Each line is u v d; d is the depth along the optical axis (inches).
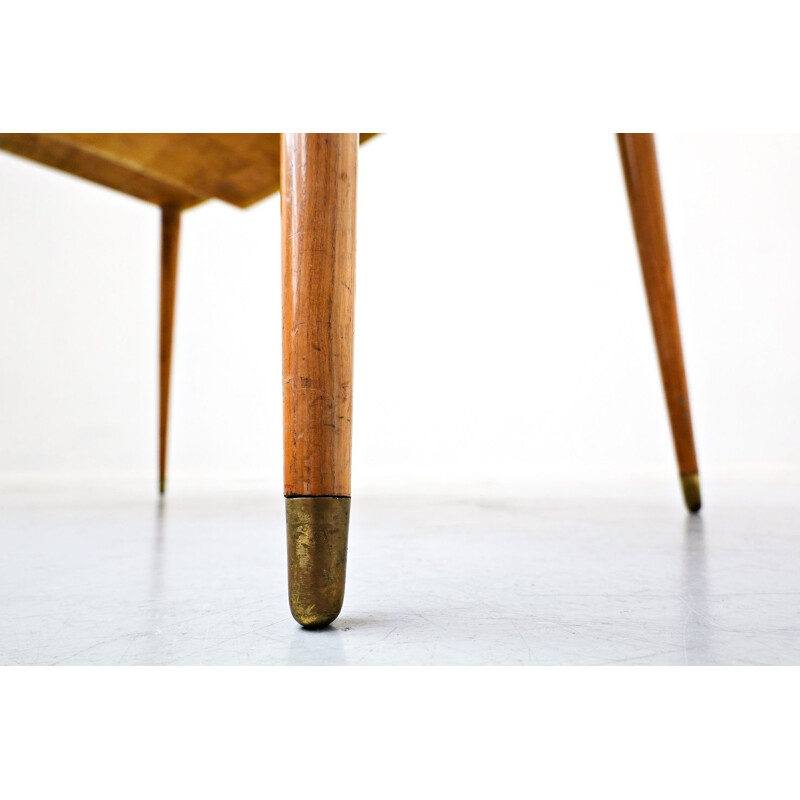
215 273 92.4
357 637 14.2
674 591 17.3
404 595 17.1
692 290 86.4
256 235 92.4
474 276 90.7
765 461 83.7
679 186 87.9
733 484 52.4
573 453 87.4
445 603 16.4
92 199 90.3
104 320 89.9
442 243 91.3
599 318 86.9
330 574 14.4
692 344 85.7
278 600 17.0
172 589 18.1
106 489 57.9
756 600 16.5
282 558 22.2
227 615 15.7
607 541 24.4
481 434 89.8
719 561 20.8
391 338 92.3
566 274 88.3
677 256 87.4
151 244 92.0
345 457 14.4
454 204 92.0
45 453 86.9
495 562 20.9
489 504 39.1
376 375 92.2
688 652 13.4
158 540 26.0
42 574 20.0
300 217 14.2
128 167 33.9
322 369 14.1
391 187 95.6
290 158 14.4
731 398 84.5
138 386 90.5
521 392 89.1
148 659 13.4
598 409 86.8
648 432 85.4
